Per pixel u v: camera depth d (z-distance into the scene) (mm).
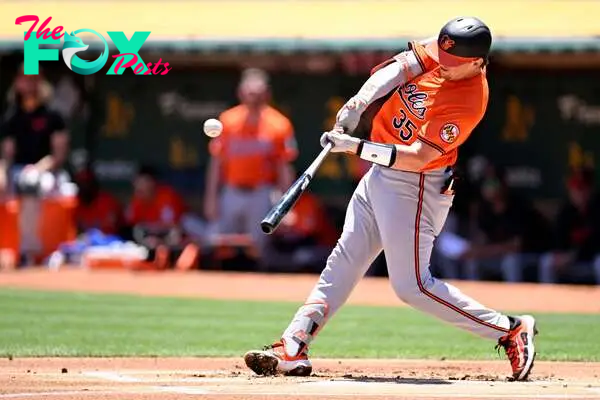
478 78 21062
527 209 53188
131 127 63156
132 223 55969
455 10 55719
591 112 58875
